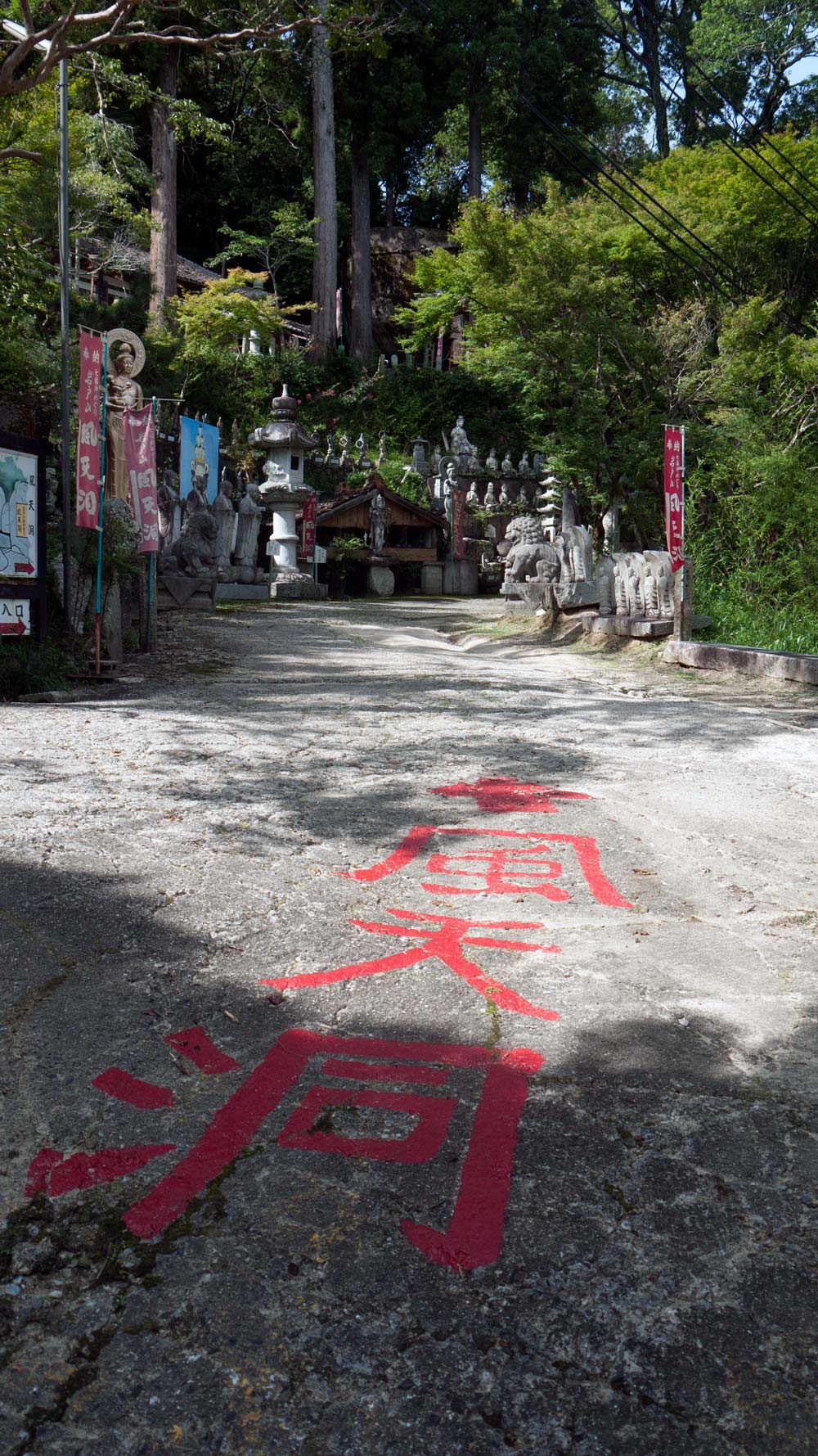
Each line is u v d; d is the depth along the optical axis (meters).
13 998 2.94
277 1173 2.20
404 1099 2.49
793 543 14.95
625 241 18.33
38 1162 2.22
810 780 5.80
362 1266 1.93
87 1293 1.86
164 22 25.44
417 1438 1.59
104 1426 1.60
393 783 5.61
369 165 34.78
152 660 10.70
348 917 3.67
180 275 31.89
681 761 6.22
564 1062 2.68
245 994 3.02
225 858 4.24
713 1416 1.64
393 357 34.53
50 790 5.16
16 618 8.59
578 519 18.66
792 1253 1.99
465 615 17.97
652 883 4.13
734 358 17.03
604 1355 1.75
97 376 8.97
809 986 3.18
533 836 4.70
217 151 34.56
